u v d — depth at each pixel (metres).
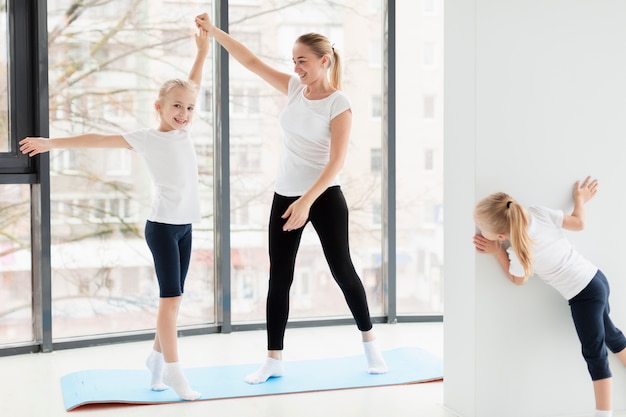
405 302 5.08
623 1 3.21
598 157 3.21
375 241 5.06
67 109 4.27
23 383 3.68
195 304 4.76
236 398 3.44
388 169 4.98
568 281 3.02
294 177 3.62
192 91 3.48
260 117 4.82
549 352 3.18
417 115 5.04
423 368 3.89
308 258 4.97
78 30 4.28
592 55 3.18
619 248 3.25
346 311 5.05
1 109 4.12
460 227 3.19
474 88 3.07
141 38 4.46
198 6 4.62
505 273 3.11
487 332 3.11
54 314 4.34
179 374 3.38
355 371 3.86
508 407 3.14
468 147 3.12
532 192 3.14
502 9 3.07
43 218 4.21
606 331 3.12
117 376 3.76
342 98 3.58
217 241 4.79
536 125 3.13
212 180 4.76
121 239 4.50
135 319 4.57
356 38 4.94
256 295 4.90
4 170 4.11
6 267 4.21
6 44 4.11
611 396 3.03
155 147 3.42
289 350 4.34
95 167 4.40
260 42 4.75
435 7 5.02
